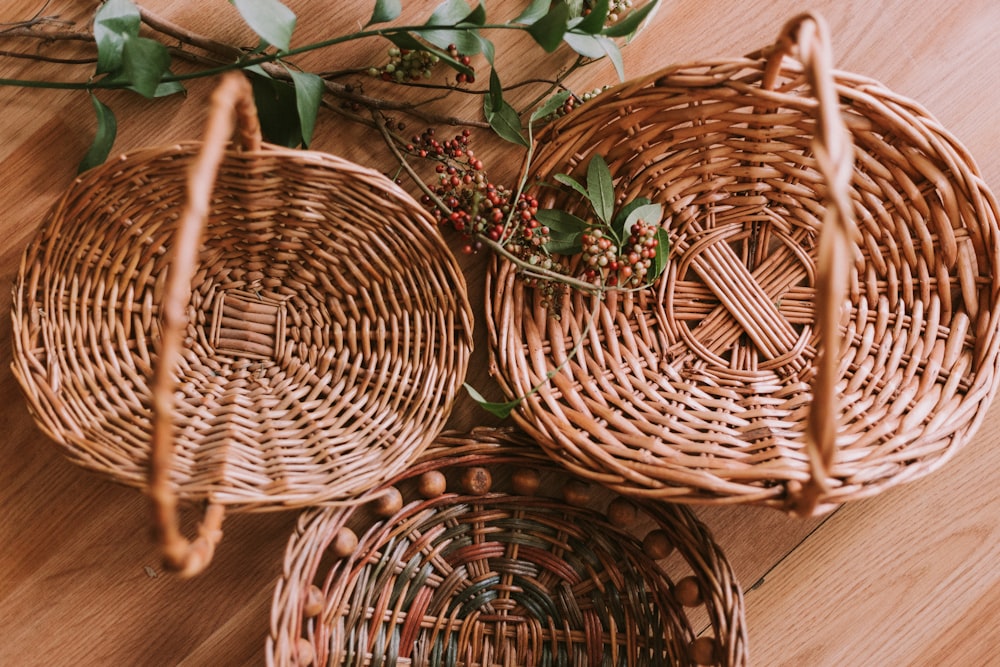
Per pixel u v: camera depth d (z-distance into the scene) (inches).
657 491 32.7
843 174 24.5
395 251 35.6
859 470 32.9
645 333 38.1
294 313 36.9
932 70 41.2
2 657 38.2
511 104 40.1
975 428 35.0
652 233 34.1
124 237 33.9
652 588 37.6
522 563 38.6
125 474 31.2
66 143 38.0
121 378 33.9
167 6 37.8
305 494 32.4
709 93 33.4
